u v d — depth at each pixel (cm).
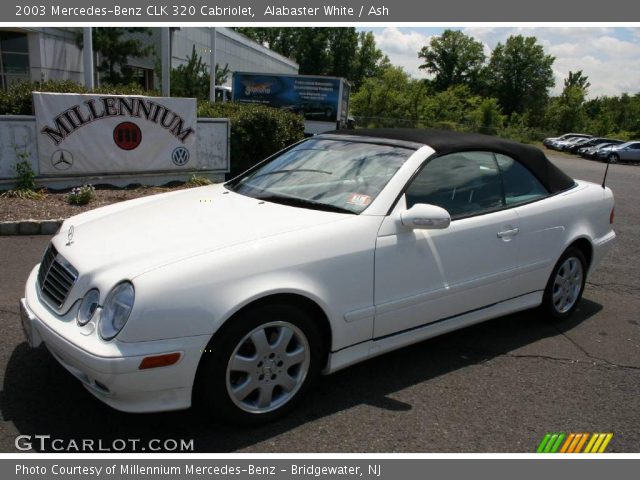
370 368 371
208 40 2948
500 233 384
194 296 261
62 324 274
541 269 423
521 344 421
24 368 342
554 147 4309
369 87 5597
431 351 402
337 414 313
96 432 286
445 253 353
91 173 886
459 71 8181
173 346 256
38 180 835
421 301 345
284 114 1235
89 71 1137
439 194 362
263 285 277
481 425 311
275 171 405
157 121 933
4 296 453
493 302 395
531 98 8088
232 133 1127
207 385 272
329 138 427
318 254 299
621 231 864
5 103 851
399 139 388
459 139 393
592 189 478
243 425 290
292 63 5659
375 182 349
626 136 5584
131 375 250
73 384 328
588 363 396
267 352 287
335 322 307
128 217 345
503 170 409
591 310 504
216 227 311
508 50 8019
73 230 333
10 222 639
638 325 473
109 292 262
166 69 1455
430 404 329
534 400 341
